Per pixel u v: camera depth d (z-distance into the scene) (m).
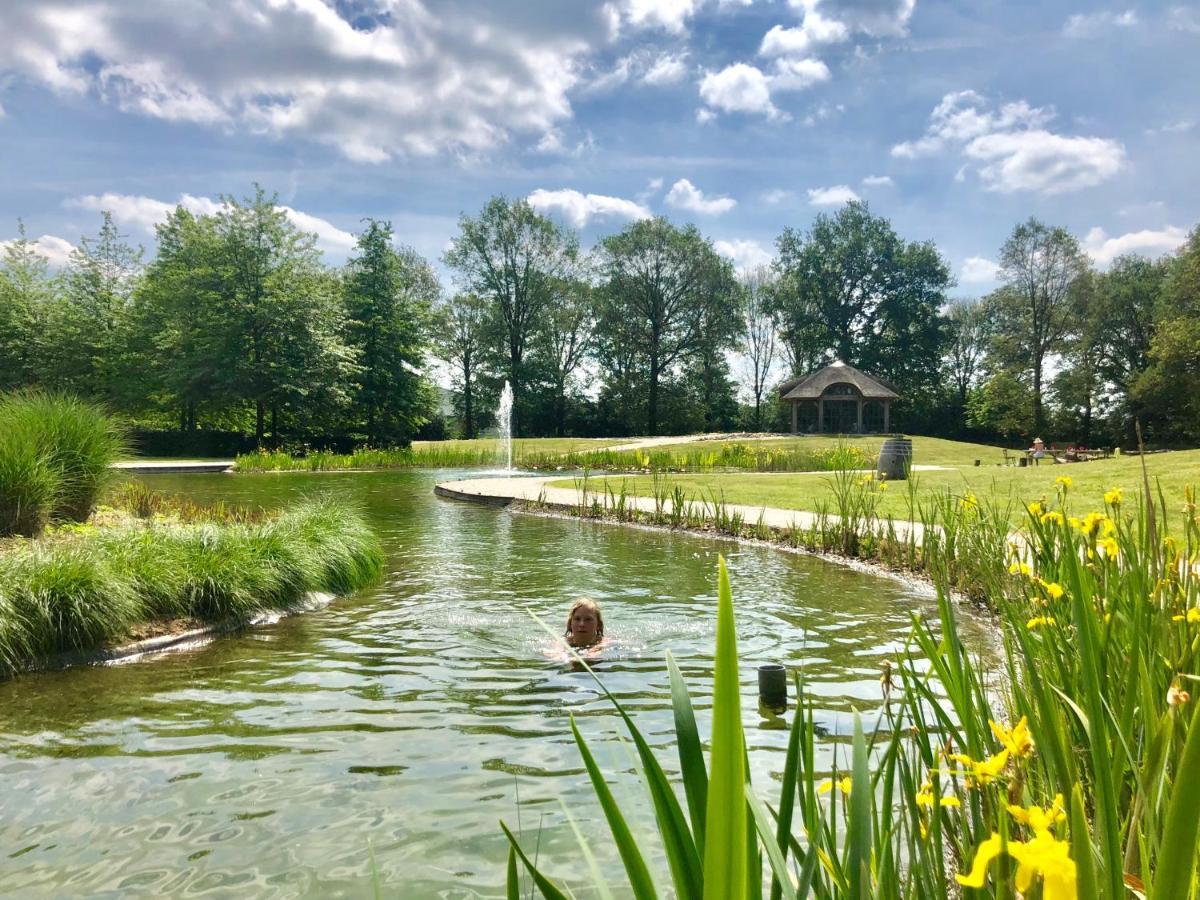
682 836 1.01
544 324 62.34
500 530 14.99
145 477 28.03
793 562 11.40
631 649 6.89
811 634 7.31
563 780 4.21
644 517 15.93
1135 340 52.69
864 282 66.19
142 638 7.20
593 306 62.97
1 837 3.66
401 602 8.94
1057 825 1.44
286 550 9.09
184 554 8.48
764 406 73.12
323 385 40.66
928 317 64.69
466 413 64.88
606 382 65.88
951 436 65.69
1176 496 11.76
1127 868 1.32
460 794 4.05
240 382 39.69
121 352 44.66
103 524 12.03
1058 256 55.00
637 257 62.66
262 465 32.88
